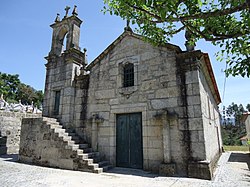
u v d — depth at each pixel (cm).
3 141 1130
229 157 1045
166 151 597
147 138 663
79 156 660
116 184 475
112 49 854
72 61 933
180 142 598
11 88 3878
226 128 3553
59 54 1036
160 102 668
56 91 966
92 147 764
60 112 895
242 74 309
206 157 550
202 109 603
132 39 809
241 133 3192
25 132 846
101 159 736
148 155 648
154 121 663
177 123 617
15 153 1176
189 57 650
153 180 516
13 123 1207
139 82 735
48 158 729
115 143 744
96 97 830
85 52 1001
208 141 641
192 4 324
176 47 678
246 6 244
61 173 600
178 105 631
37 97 4022
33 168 678
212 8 381
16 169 658
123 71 812
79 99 880
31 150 796
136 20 434
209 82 914
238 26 357
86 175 578
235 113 4388
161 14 274
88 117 827
